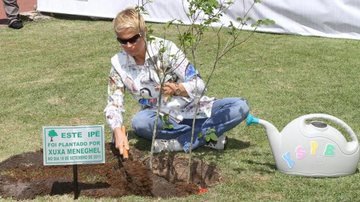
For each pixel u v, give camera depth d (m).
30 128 5.64
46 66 7.94
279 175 4.46
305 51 8.26
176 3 9.96
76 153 3.96
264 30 9.39
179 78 4.67
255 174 4.50
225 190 4.22
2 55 8.62
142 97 4.82
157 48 4.62
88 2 10.89
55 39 9.55
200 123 4.94
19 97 6.62
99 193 4.13
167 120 4.66
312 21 9.12
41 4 11.30
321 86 6.78
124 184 4.22
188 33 4.48
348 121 5.70
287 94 6.51
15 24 10.39
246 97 6.42
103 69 7.68
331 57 7.97
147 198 4.08
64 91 6.78
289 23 9.25
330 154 4.35
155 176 4.37
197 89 4.60
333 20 8.99
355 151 4.40
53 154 3.93
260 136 5.33
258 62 7.75
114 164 4.61
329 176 4.40
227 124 4.89
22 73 7.63
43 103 6.39
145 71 4.69
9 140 5.32
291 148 4.41
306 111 5.97
